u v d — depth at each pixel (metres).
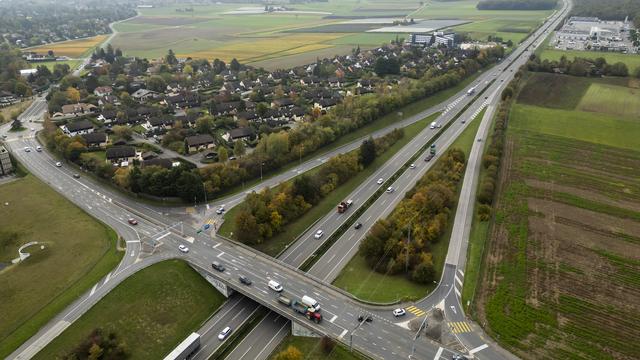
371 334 115.12
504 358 107.69
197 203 185.50
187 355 111.69
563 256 147.12
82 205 183.62
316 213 178.50
